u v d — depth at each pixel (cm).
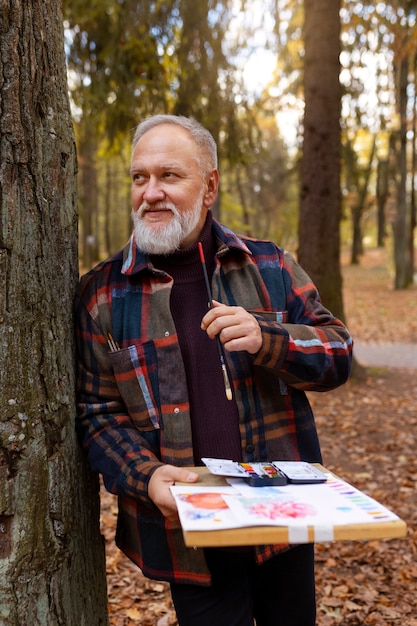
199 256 172
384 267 2741
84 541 169
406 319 1403
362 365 854
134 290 167
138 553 166
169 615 283
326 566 338
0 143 144
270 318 168
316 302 177
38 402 152
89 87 677
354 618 285
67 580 159
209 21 709
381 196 2336
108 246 2822
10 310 145
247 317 151
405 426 599
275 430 166
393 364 901
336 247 709
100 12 643
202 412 162
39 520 151
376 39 803
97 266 175
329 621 282
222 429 161
